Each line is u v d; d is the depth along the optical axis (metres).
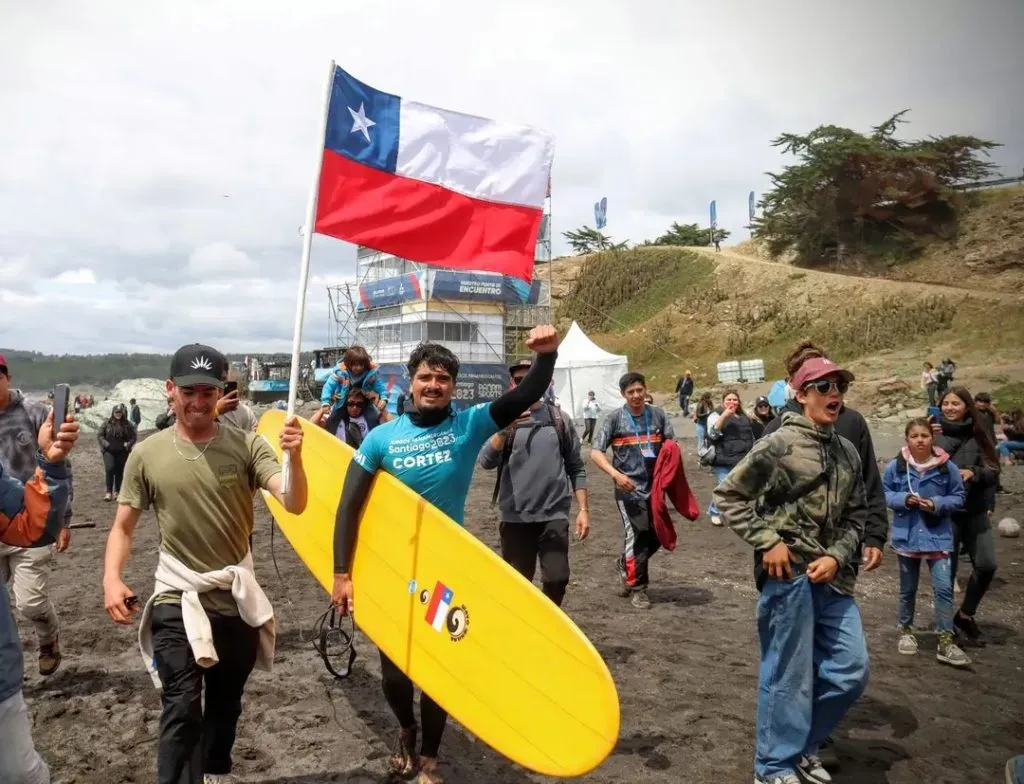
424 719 3.47
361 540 3.65
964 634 5.82
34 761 2.45
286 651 5.36
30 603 4.61
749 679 4.92
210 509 3.05
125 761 3.75
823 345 41.34
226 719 3.18
